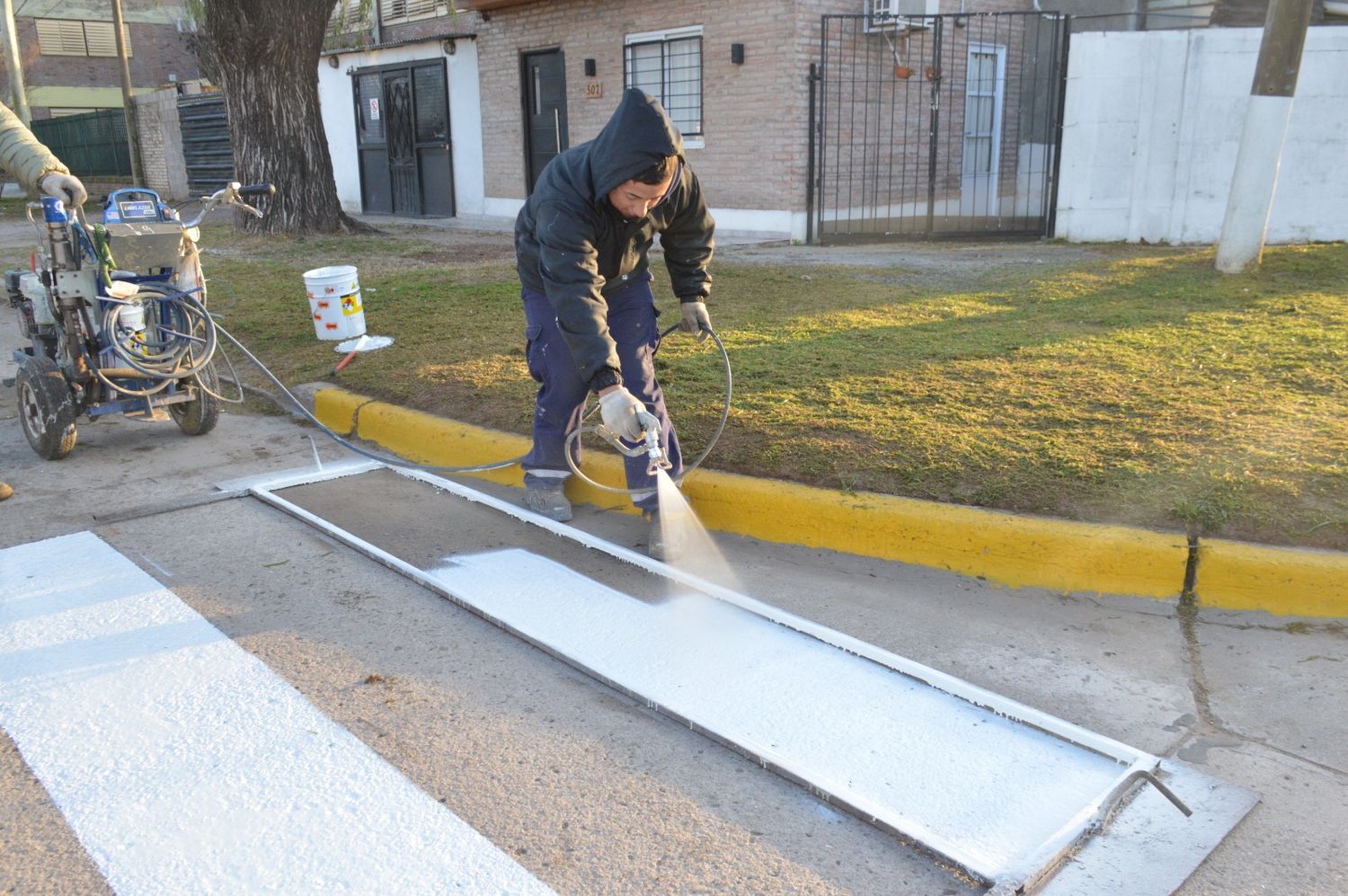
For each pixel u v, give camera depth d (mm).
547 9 15156
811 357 6266
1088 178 11531
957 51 13734
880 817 2600
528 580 4055
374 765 2859
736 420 5121
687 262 4273
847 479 4438
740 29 12570
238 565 4230
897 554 4172
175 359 5445
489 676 3363
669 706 3119
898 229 13375
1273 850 2520
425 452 5688
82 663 3412
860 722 3049
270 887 2389
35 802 2711
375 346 7277
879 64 12891
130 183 27172
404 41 17656
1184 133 11000
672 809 2688
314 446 5961
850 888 2404
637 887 2396
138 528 4652
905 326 7129
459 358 6797
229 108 13953
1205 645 3498
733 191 13250
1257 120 8242
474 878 2416
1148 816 2635
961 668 3391
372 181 19750
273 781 2789
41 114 38156
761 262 10570
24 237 16688
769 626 3646
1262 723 3057
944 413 5066
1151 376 5582
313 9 13656
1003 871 2406
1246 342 6215
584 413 4875
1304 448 4379
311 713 3119
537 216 3684
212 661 3428
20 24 37250
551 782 2795
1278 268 8672
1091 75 11211
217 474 5465
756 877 2438
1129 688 3254
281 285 10125
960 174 14297
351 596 3949
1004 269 9648
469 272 10555
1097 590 3857
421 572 4082
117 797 2723
